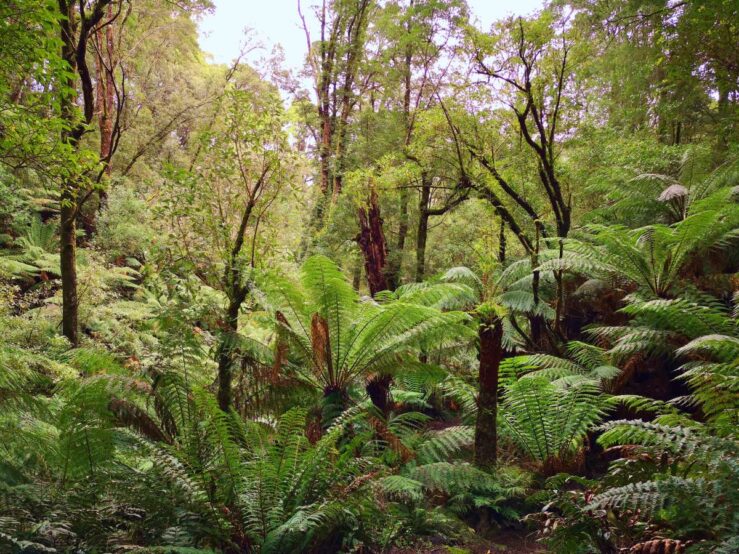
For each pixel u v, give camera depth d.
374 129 12.73
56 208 12.23
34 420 3.89
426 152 8.70
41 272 10.88
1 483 3.17
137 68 15.74
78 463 3.51
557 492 3.20
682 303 5.07
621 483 2.97
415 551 3.91
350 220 10.63
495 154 8.58
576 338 7.62
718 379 3.56
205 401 3.46
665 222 7.81
